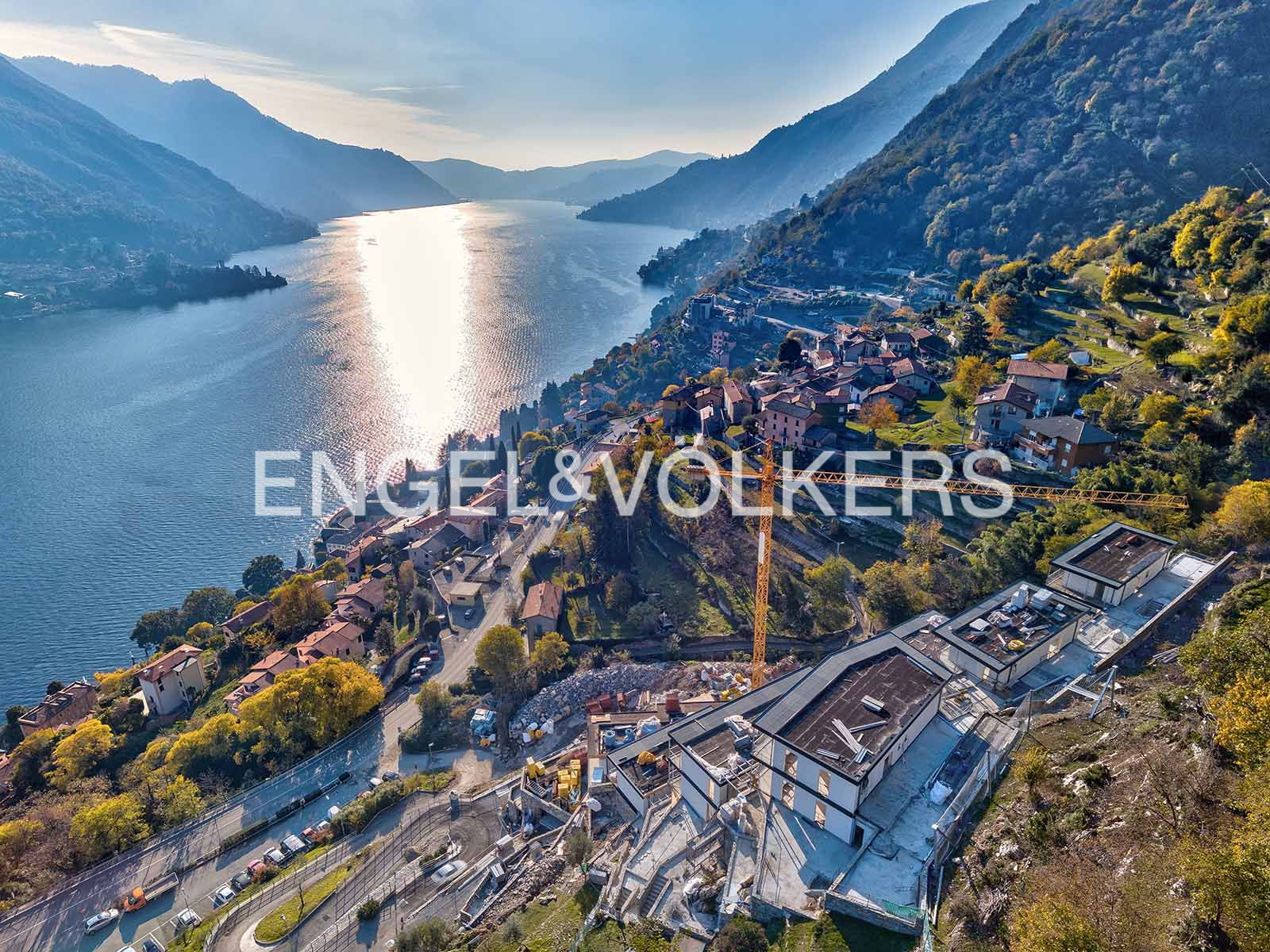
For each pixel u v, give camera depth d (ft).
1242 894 100.89
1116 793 144.97
